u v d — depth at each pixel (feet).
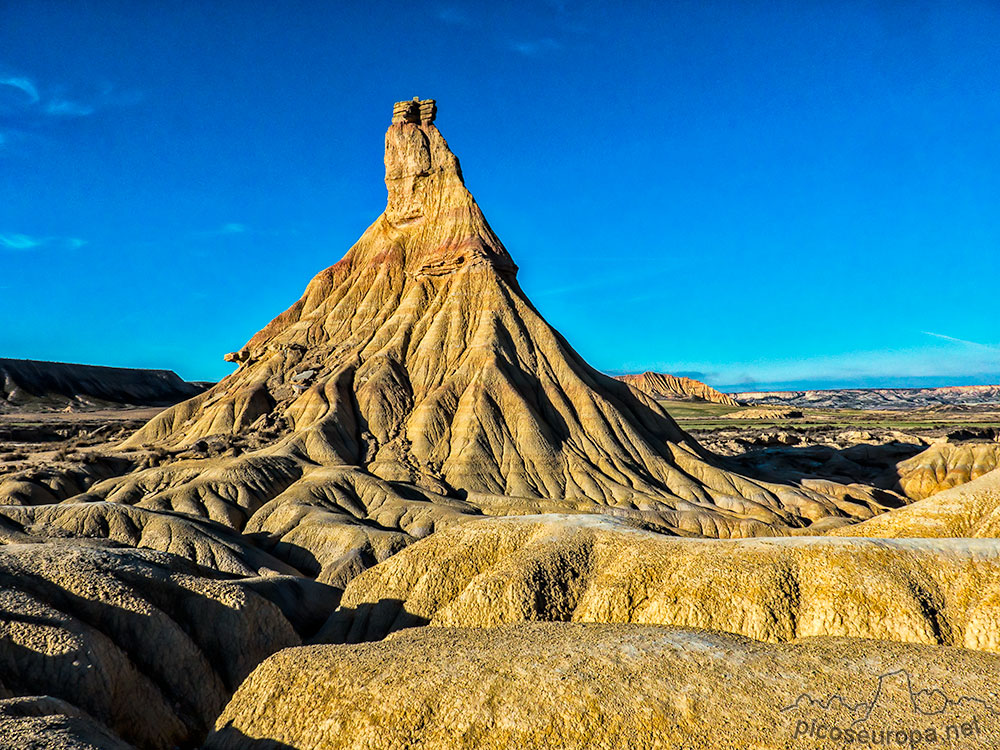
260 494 268.21
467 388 355.97
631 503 294.25
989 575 114.73
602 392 381.40
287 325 444.96
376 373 368.68
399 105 471.21
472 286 406.21
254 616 141.38
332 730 95.20
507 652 106.32
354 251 474.08
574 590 134.00
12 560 135.23
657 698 91.86
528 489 305.53
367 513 260.21
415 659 107.04
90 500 255.09
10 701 92.68
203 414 370.12
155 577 141.59
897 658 98.12
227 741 101.76
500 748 87.92
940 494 162.81
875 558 121.08
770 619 115.03
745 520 259.60
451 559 151.43
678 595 123.34
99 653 114.11
